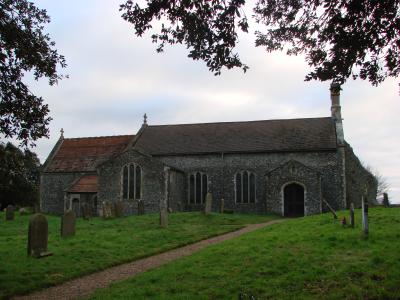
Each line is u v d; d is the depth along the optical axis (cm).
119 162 3303
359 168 3603
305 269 992
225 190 3419
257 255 1162
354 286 858
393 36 811
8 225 2447
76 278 1114
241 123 3841
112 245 1520
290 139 3434
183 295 854
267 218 2742
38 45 1102
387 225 1527
